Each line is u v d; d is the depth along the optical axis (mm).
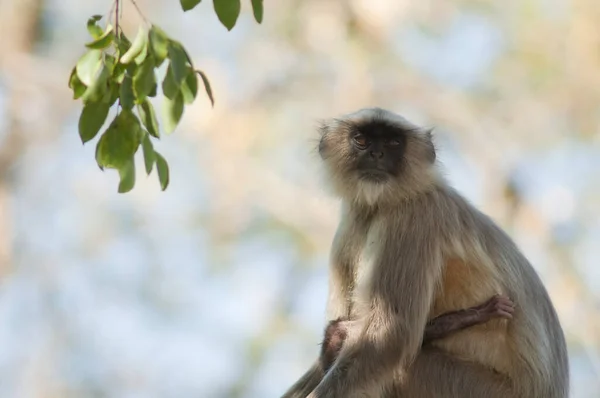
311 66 20625
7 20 21016
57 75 21047
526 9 20922
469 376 9469
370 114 10219
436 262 9570
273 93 20516
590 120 20562
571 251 19562
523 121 20578
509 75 20781
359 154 10086
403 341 9328
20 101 20719
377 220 9930
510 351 9578
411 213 9750
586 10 20797
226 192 19797
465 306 9625
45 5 21281
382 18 20578
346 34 20781
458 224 9734
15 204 20203
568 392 9961
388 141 10047
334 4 20953
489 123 20609
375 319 9398
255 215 19812
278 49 20734
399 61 20594
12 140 20547
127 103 7090
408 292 9445
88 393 19391
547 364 9641
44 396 19250
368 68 20422
